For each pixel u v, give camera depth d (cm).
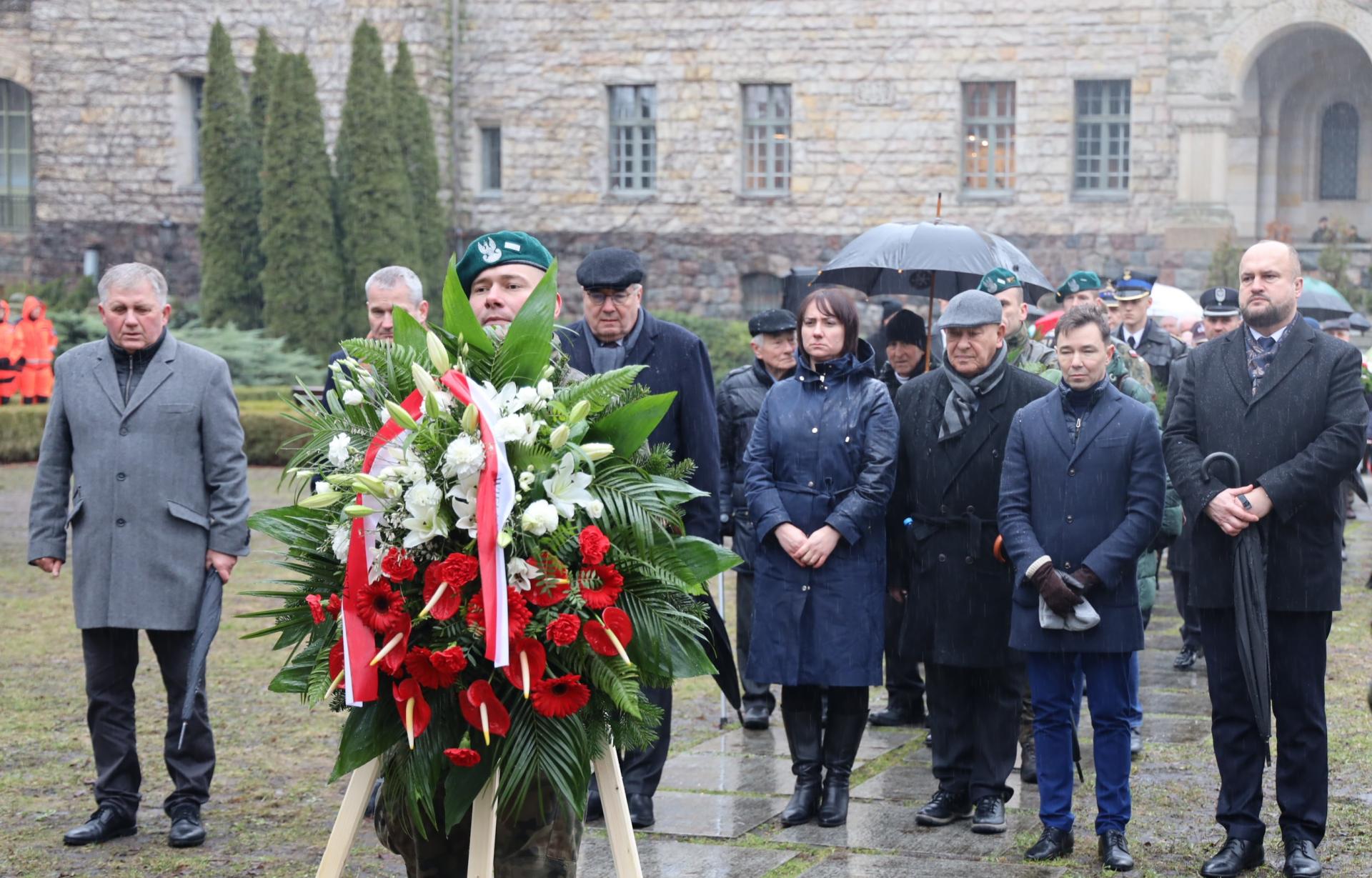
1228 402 529
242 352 2575
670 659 368
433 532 341
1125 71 2811
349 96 2839
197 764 578
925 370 815
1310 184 3194
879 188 2945
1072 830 557
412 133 2930
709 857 546
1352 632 963
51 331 2280
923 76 2909
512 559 343
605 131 3092
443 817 373
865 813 604
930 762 686
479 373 369
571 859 379
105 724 575
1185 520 543
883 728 757
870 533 581
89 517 574
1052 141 2853
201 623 562
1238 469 516
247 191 2911
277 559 383
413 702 340
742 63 3000
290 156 2784
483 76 3127
